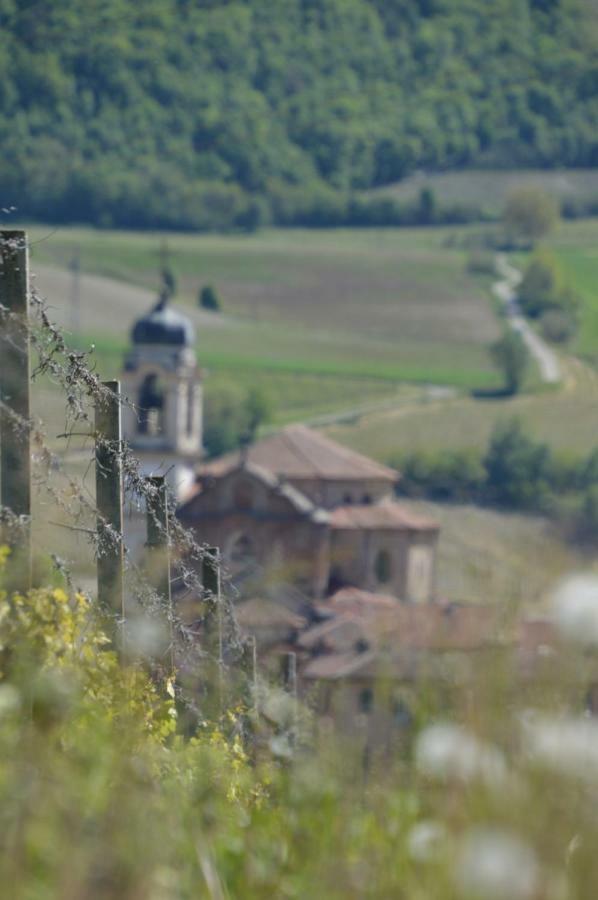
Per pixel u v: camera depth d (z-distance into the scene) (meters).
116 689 23.11
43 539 27.53
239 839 14.66
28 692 16.00
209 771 19.48
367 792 14.42
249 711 30.44
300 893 13.45
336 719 15.42
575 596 11.75
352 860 13.32
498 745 11.81
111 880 11.94
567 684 11.66
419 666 13.62
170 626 30.52
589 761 11.37
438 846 11.85
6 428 27.11
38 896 11.57
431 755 12.14
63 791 13.12
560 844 10.93
